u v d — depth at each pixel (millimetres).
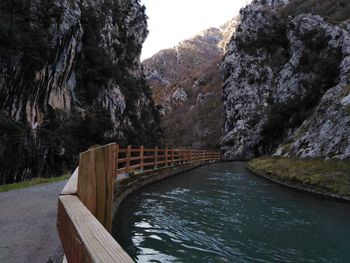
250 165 31906
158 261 6992
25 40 23203
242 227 9734
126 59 57625
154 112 66000
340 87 26156
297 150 25906
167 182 19953
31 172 22734
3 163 19953
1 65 21984
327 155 20516
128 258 1186
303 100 46875
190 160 32125
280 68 67500
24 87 24000
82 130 29719
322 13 61188
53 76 27969
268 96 64875
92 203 2764
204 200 13844
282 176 20469
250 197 14680
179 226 9727
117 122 40969
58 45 27922
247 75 72125
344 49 43125
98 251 1272
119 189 13148
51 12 27656
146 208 12148
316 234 9172
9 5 24484
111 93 40156
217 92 118375
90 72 35469
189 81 152750
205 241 8406
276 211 11953
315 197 14969
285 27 69250
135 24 62969
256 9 77125
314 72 49312
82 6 37188
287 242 8445
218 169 31297
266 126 55406
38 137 23969
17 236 6156
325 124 23453
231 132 68500
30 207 8664
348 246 8180
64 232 2107
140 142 47469
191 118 116750
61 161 26125
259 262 7055
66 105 30109
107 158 2998
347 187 14852
